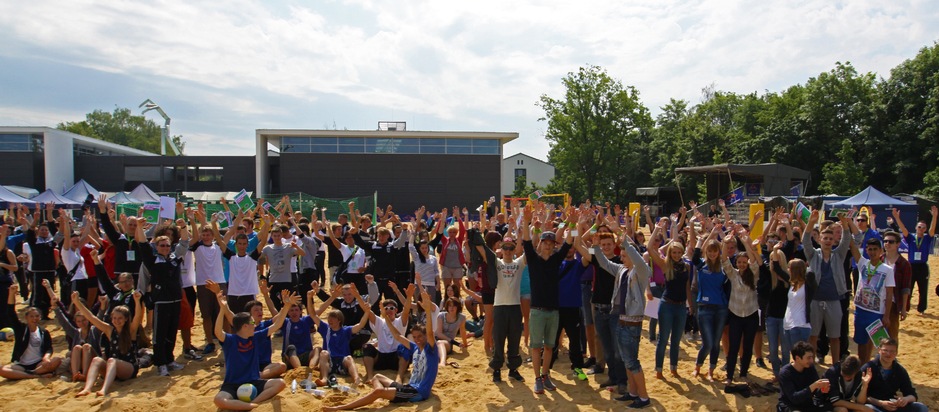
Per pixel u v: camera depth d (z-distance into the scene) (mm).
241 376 6543
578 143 53250
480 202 48500
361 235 10234
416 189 48062
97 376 7184
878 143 37219
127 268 8875
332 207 37344
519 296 7227
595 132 53531
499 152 48719
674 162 52969
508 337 7301
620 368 6781
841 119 41469
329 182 47312
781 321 6957
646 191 42938
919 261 11055
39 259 10734
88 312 7258
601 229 7039
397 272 10406
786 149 41406
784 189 30938
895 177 37188
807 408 5926
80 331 7523
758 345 7852
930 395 6754
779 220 8641
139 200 27156
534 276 6875
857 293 7344
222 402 6250
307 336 8086
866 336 7207
